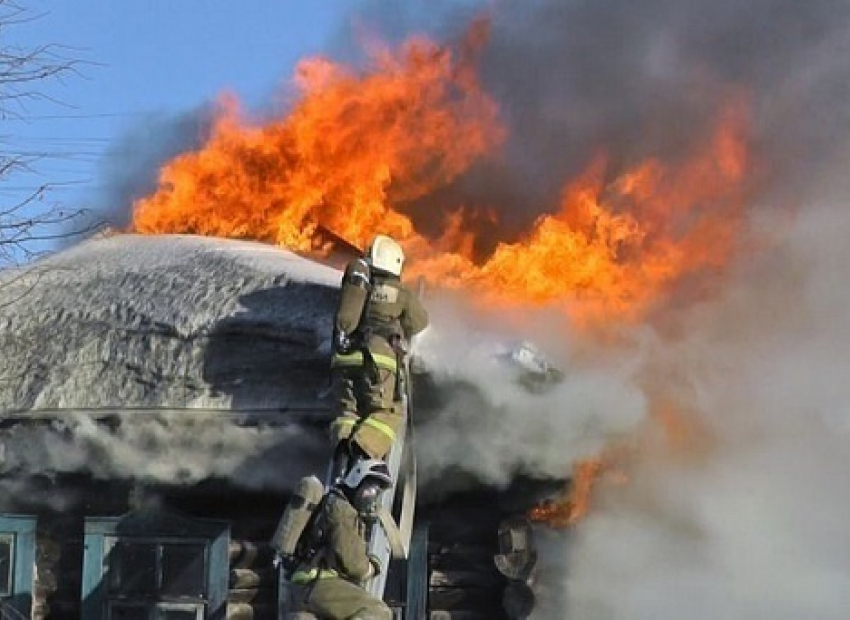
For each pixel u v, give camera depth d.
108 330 14.08
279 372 13.23
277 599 13.64
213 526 13.67
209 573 13.60
